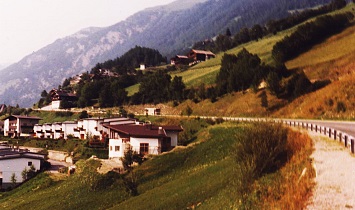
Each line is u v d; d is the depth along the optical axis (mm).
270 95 89562
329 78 87375
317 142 31016
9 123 132500
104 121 96125
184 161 51062
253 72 103125
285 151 28594
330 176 21750
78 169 59375
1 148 97938
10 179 76500
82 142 99562
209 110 101750
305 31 121125
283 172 24844
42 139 113000
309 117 65812
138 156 53406
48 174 72625
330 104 65562
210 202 29344
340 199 18594
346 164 23750
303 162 25266
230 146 48844
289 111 76625
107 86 153750
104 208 41438
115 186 47562
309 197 19359
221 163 41562
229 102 100375
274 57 117938
